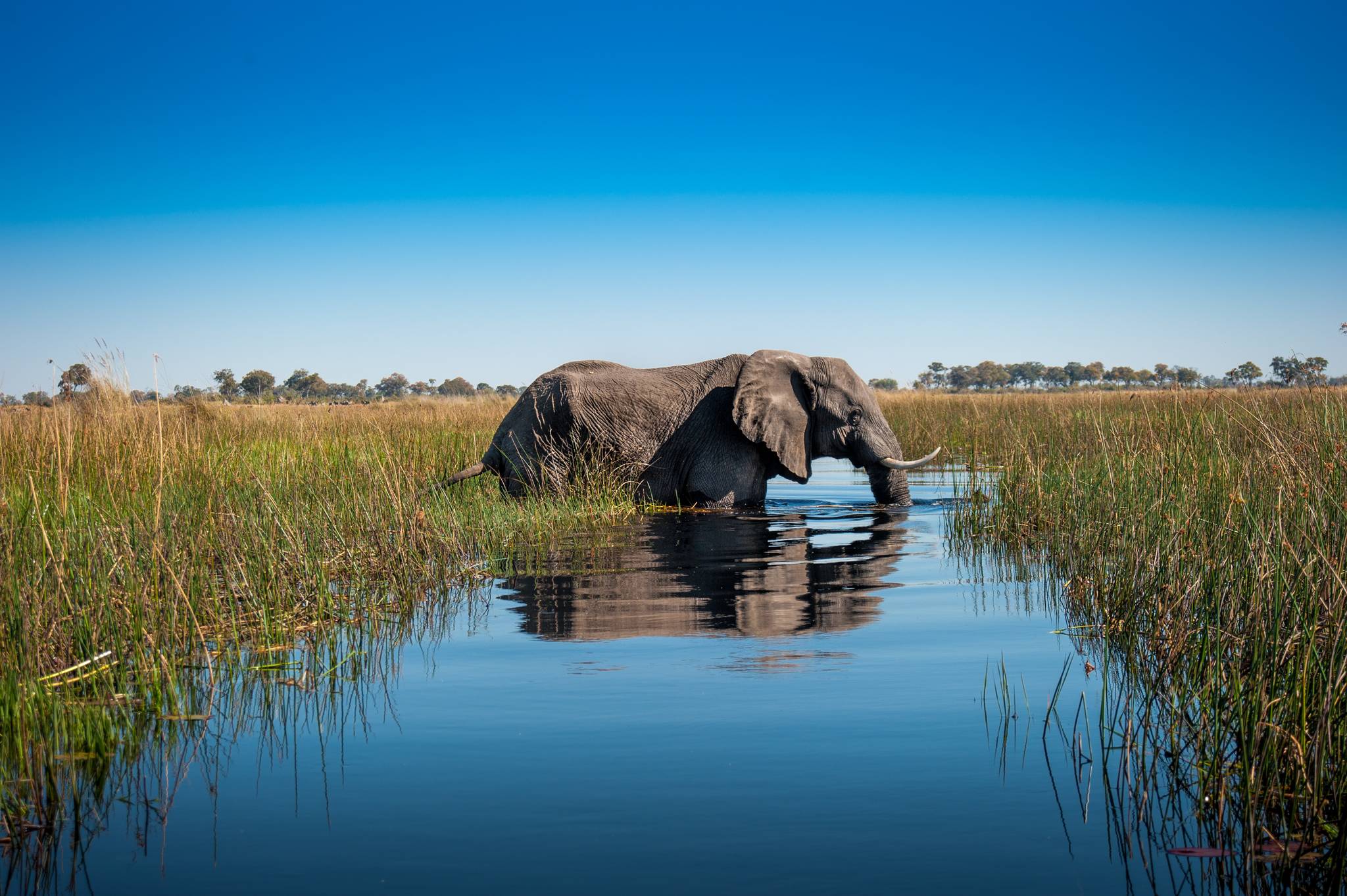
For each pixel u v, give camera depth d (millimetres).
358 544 7586
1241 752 3686
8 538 5660
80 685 4922
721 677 4824
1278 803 3506
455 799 3428
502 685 4742
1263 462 7184
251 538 7090
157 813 3398
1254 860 3051
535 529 9758
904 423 21203
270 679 4957
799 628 5848
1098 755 3805
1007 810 3326
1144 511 7359
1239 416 10297
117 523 6809
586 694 4574
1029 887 2834
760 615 6188
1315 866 3049
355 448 12062
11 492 7160
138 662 4812
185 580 6039
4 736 4086
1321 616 4586
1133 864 2980
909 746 3887
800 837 3115
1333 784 3523
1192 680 4527
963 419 20609
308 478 9773
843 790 3473
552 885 2824
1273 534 5547
